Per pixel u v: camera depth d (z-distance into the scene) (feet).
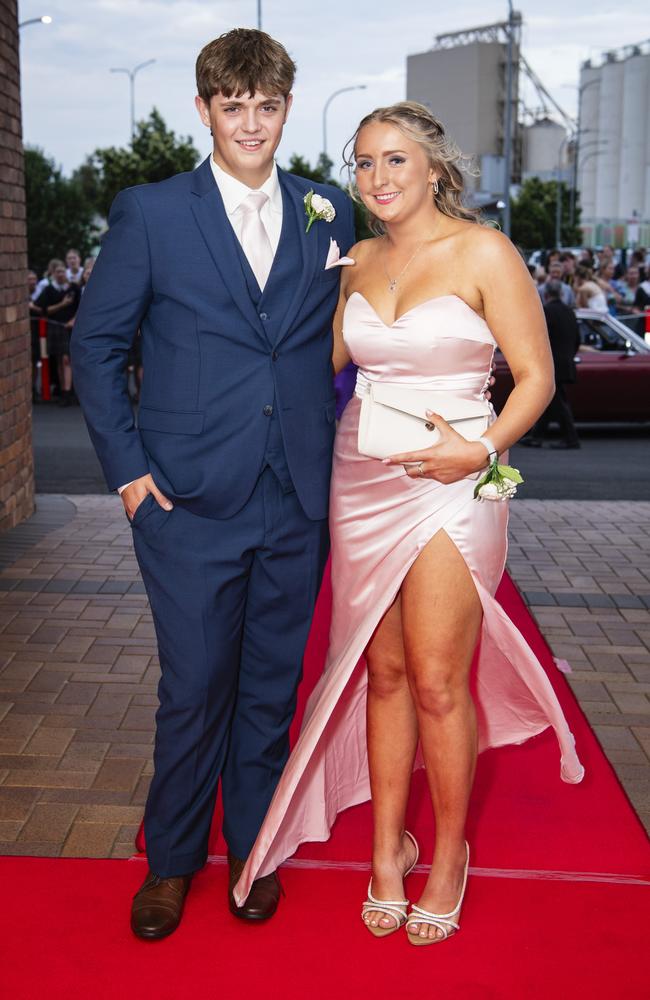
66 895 8.77
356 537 8.50
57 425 39.09
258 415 8.12
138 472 8.05
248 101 7.65
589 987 7.63
